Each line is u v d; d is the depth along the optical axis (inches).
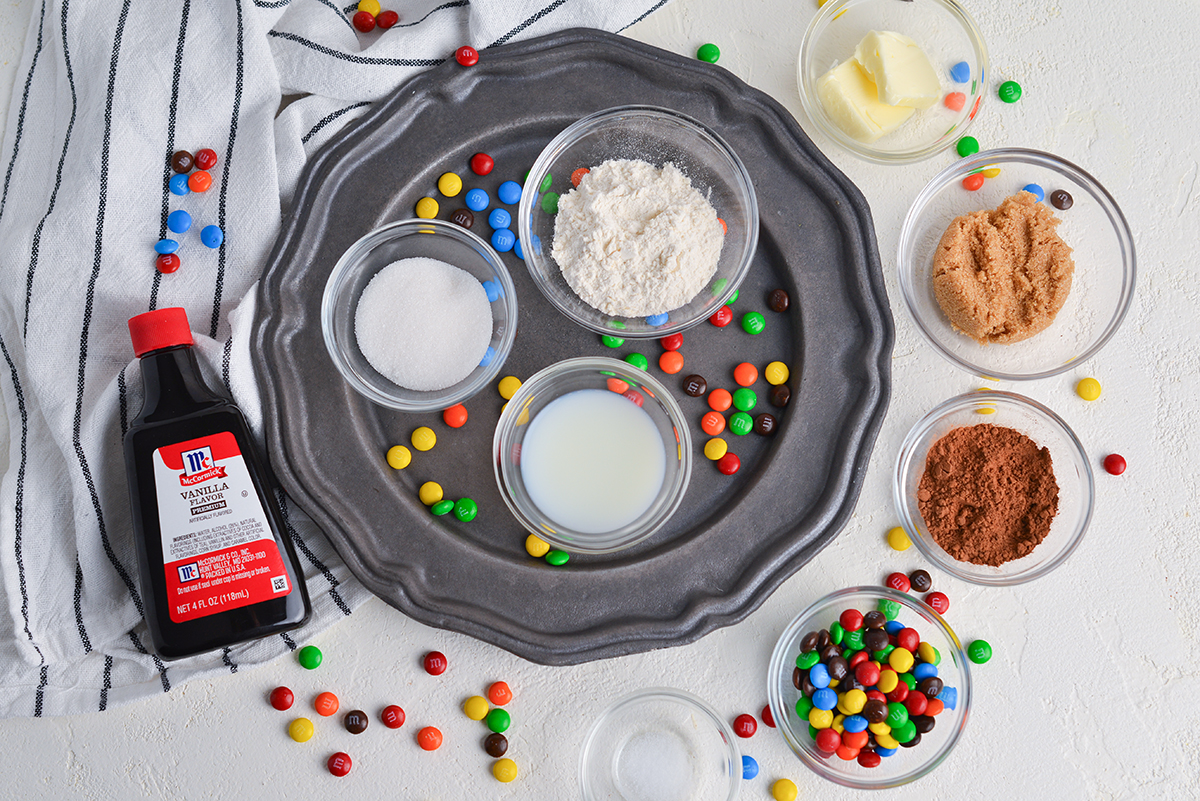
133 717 49.5
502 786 50.5
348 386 47.6
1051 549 52.6
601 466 49.7
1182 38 54.6
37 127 51.3
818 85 52.3
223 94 48.9
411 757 50.4
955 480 51.5
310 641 50.0
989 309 50.5
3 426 50.9
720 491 50.1
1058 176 53.6
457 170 50.2
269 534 44.4
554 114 49.2
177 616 43.6
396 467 48.3
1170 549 53.4
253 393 46.4
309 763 50.0
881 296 48.4
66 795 49.1
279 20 50.7
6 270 47.7
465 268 50.2
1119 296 53.7
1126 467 53.9
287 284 46.9
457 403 47.9
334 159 47.4
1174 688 52.2
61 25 49.3
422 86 47.9
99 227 48.1
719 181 49.6
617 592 47.7
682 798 51.1
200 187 48.1
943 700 50.3
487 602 47.1
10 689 48.0
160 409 43.8
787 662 50.7
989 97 54.8
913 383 53.5
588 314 49.6
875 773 51.5
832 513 48.1
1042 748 52.2
